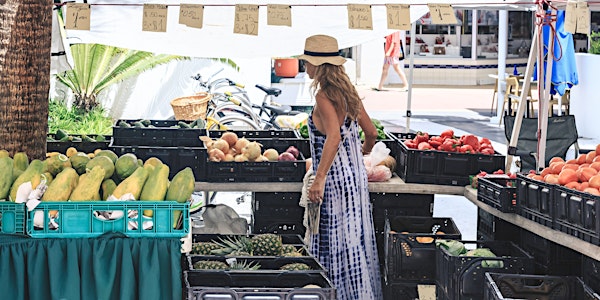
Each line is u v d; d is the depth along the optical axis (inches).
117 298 209.3
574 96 797.2
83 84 629.9
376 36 429.7
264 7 416.2
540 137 329.7
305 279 226.5
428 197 341.4
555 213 252.1
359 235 290.5
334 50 288.4
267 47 429.7
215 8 413.1
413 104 1093.8
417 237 297.0
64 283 206.2
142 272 207.9
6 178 214.1
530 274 265.0
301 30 426.6
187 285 213.3
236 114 499.5
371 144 312.5
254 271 226.4
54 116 601.0
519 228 301.7
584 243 235.9
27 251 206.1
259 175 337.4
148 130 367.6
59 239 207.0
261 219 342.0
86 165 227.8
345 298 290.4
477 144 342.3
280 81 741.3
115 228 208.7
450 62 1423.5
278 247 256.8
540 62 329.7
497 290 237.5
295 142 368.5
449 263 271.4
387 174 338.6
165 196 215.9
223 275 226.2
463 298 265.6
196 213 343.9
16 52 245.9
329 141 283.1
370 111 1002.1
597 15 1357.0
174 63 674.8
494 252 287.3
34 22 248.2
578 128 794.2
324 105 285.4
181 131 369.1
